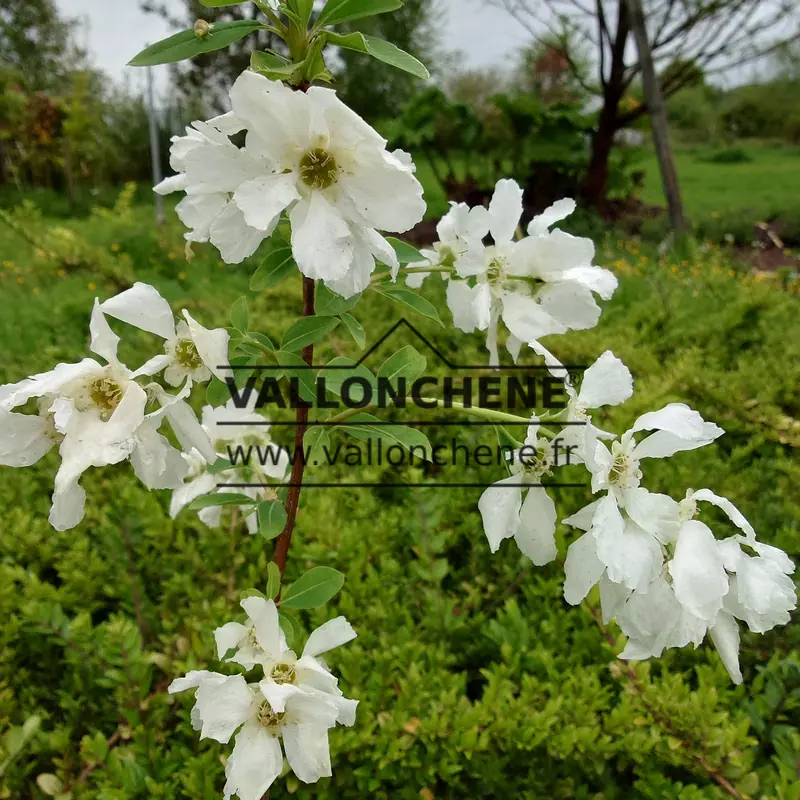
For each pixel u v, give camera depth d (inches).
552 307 9.6
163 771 12.0
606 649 13.7
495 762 11.9
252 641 8.6
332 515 17.0
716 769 11.3
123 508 16.8
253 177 7.4
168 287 51.4
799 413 23.3
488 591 16.5
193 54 7.8
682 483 18.4
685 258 71.9
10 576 15.8
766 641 13.9
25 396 7.2
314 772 8.3
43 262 53.6
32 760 13.7
